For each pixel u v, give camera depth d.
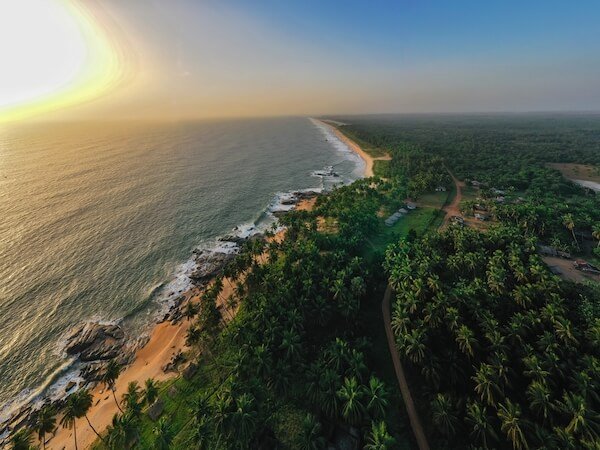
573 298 60.56
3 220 110.50
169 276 88.31
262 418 46.19
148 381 48.72
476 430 41.00
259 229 120.31
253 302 66.38
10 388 56.16
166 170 193.12
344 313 61.78
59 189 145.75
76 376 59.66
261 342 56.69
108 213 122.44
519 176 162.12
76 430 50.00
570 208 111.88
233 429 41.84
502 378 44.50
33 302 74.19
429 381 50.59
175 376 58.00
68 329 68.75
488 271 66.75
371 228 108.88
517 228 94.31
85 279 83.44
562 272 81.88
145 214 124.81
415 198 145.38
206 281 86.62
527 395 43.53
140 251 98.44
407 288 64.44
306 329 63.22
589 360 44.22
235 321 65.62
